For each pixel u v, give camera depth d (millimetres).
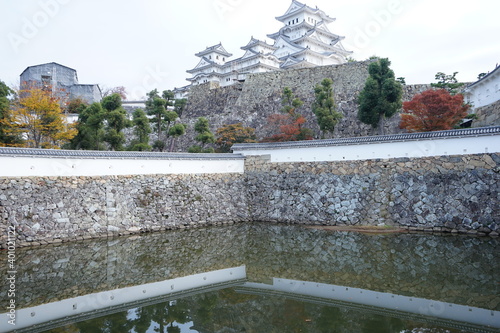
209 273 11445
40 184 15297
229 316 8047
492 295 9000
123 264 12406
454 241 14672
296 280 10664
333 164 20000
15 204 14477
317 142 20484
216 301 9047
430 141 17531
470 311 8047
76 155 16359
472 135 16375
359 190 18906
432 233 16375
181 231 18172
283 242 15664
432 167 17375
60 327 7488
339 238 16125
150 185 18625
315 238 16312
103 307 8641
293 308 8492
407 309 8258
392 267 11625
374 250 13820
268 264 12398
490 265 11422
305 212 20000
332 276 10953
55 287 10062
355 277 10781
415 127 21672
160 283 10484
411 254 13023
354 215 18656
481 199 15898
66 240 15414
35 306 8695
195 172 20578
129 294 9562
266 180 21828
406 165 18047
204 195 20406
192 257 13336
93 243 15312
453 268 11242
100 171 17203
